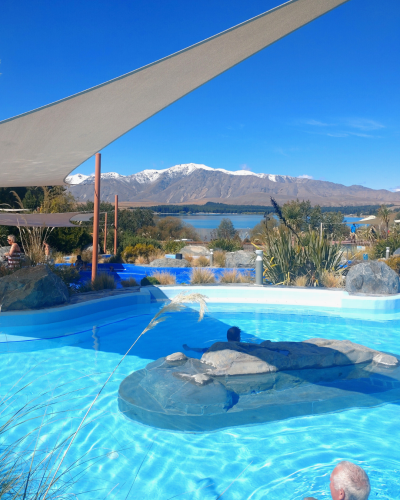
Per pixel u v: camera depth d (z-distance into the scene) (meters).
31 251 9.09
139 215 31.61
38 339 5.86
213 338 6.04
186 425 3.23
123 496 2.33
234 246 18.67
